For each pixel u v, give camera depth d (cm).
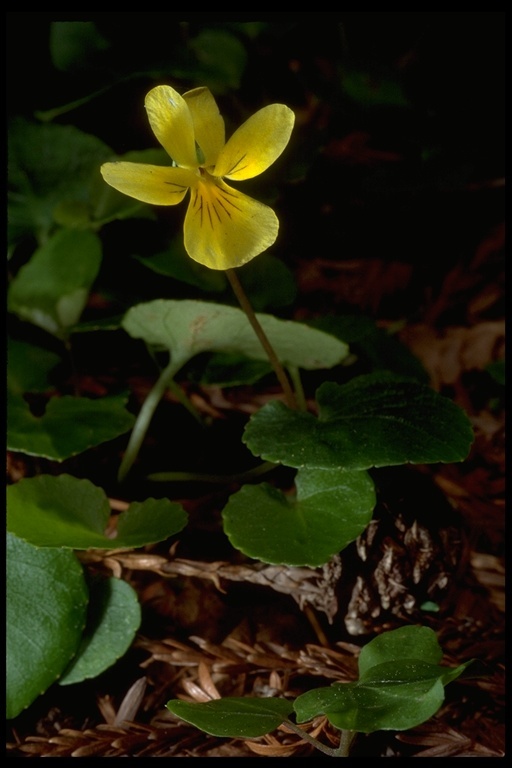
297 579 27
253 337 29
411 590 27
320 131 32
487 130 33
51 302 30
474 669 25
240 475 29
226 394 31
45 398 31
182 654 27
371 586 27
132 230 32
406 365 31
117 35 32
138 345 32
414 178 33
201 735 26
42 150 31
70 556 26
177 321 28
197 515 29
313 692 25
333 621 27
